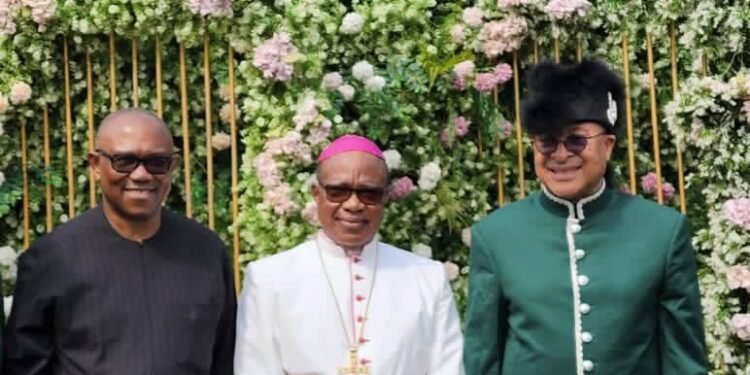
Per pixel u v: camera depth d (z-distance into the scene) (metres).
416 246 5.22
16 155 5.25
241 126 5.43
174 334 3.47
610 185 3.81
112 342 3.42
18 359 3.44
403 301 3.72
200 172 5.49
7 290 4.98
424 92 5.35
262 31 5.07
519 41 5.36
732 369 5.04
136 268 3.53
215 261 3.68
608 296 3.49
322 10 5.27
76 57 5.29
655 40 5.60
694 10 5.31
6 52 5.11
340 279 3.74
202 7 5.00
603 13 5.51
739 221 4.93
